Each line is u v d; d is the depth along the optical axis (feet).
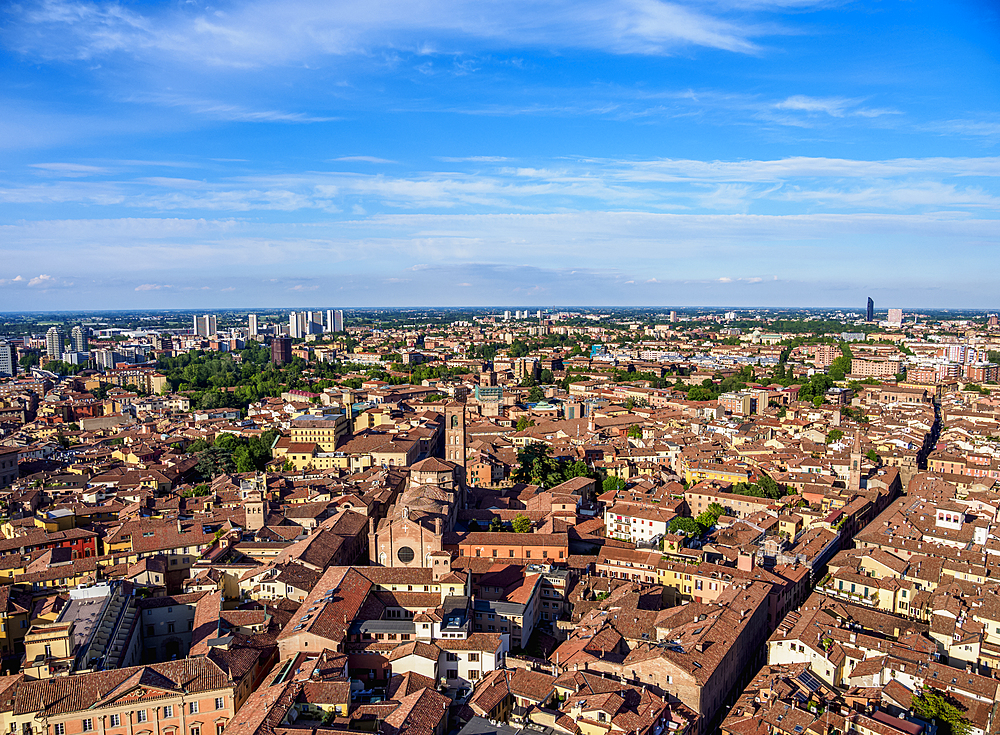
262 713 399.03
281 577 591.78
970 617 565.94
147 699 420.36
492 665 506.89
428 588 586.04
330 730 388.37
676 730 422.41
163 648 571.69
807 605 609.01
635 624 564.71
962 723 443.73
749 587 605.73
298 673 449.89
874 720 425.28
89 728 410.52
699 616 557.74
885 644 520.01
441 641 514.68
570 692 457.27
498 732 414.21
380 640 521.65
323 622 502.79
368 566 631.97
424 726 410.52
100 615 515.50
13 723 400.88
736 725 442.09
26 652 458.09
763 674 517.14
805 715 432.66
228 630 512.63
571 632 587.27
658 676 475.72
